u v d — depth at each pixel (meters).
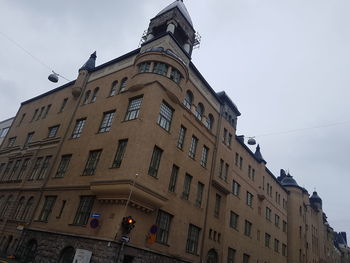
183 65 24.03
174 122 22.78
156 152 20.80
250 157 39.69
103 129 23.67
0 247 24.89
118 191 18.14
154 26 29.50
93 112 25.98
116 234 17.12
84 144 24.19
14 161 31.94
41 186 25.16
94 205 19.64
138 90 22.31
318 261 57.66
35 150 29.59
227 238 30.03
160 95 21.67
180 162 23.83
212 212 27.17
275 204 45.56
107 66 28.72
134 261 18.08
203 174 26.69
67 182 23.12
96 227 18.23
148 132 19.95
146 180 18.98
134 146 19.25
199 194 26.03
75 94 29.38
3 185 30.72
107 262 16.41
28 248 22.47
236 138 36.12
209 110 29.47
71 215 20.80
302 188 55.50
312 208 62.34
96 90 28.08
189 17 31.16
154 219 20.27
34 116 35.03
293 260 45.56
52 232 20.98
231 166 31.61
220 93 33.00
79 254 17.05
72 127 27.17
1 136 42.62
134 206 18.53
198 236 24.91
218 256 26.84
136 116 21.16
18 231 24.19
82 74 30.09
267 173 44.72
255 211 37.97
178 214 22.62
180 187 23.39
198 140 26.84
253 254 35.00
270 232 41.50
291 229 48.47
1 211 28.14
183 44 29.80
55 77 28.16
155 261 19.69
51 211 22.83
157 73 22.17
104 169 20.12
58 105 31.77
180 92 23.44
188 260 22.81
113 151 20.48
